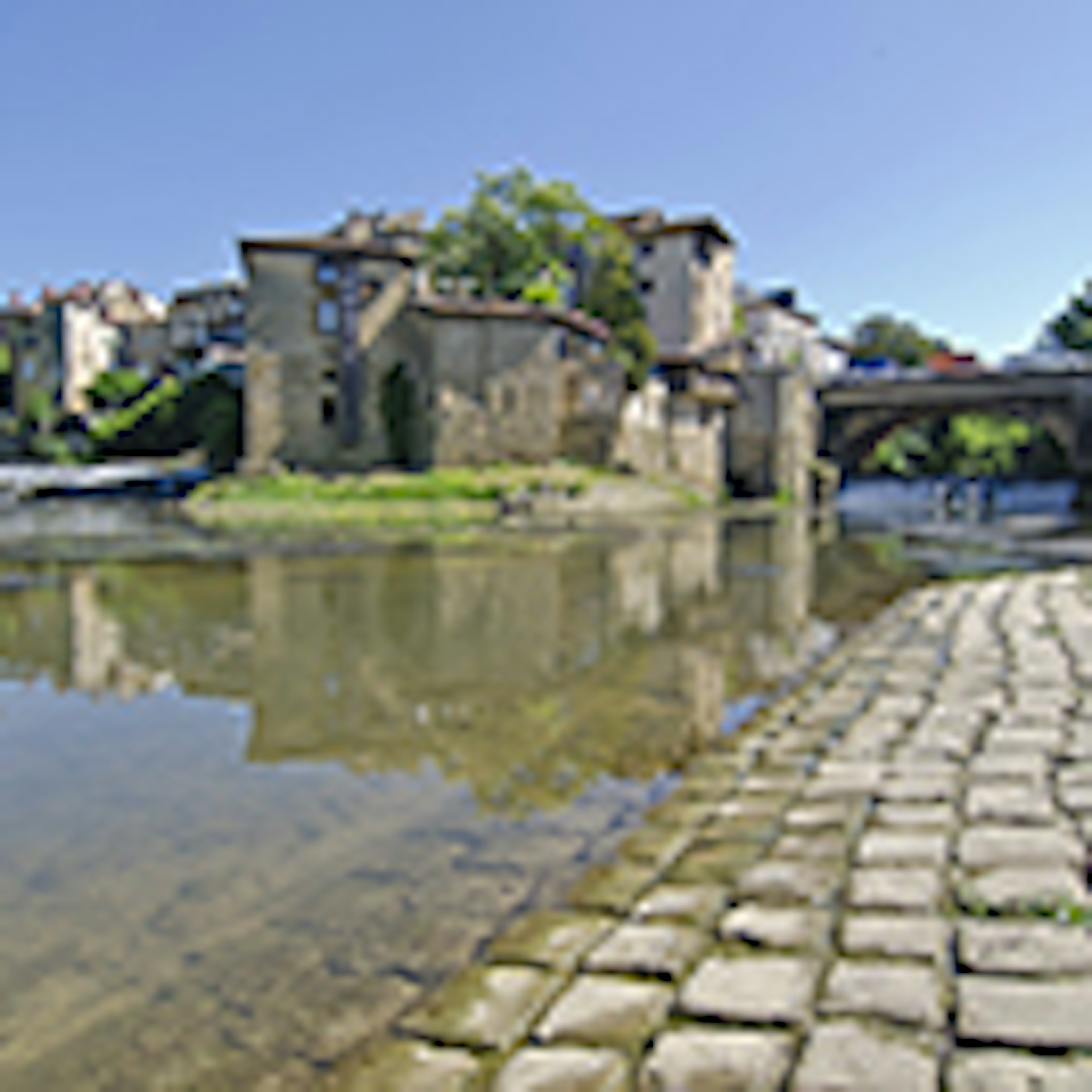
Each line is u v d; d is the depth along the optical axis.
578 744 7.58
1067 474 74.69
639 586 17.86
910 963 3.58
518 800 6.28
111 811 6.17
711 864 4.89
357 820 5.96
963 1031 3.08
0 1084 3.36
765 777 6.41
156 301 84.44
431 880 5.00
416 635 12.58
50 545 24.88
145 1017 3.77
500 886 4.91
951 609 13.91
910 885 4.30
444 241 49.03
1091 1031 3.01
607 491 40.16
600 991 3.67
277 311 41.28
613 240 51.09
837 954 3.73
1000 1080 2.80
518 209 48.50
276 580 18.22
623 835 5.57
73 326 68.06
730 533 32.78
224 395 49.69
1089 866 4.32
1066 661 9.23
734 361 56.44
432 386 41.94
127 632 12.86
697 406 53.91
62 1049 3.57
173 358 71.50
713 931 4.08
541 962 4.00
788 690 9.54
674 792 6.36
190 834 5.75
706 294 62.84
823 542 29.41
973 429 85.19
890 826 5.13
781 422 57.34
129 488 41.41
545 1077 3.14
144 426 53.94
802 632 13.12
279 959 4.21
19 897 4.90
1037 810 5.12
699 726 8.12
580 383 44.94
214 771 7.01
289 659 11.05
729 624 13.66
